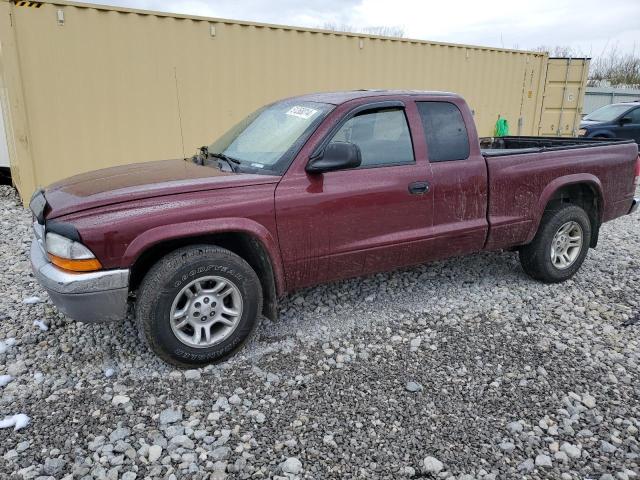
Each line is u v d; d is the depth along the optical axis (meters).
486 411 2.87
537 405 2.93
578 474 2.42
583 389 3.08
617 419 2.80
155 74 7.32
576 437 2.66
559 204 4.61
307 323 3.92
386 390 3.06
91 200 2.99
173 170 3.67
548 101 11.88
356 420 2.79
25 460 2.47
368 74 9.01
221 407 2.89
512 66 10.95
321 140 3.50
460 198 4.01
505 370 3.29
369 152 3.70
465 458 2.51
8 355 3.41
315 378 3.19
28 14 6.41
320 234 3.49
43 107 6.74
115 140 7.28
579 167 4.57
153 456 2.51
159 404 2.92
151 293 3.04
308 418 2.81
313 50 8.38
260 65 8.01
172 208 3.04
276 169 3.43
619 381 3.17
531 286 4.69
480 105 10.69
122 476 2.38
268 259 3.35
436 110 3.98
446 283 4.73
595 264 5.36
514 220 4.29
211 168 3.73
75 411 2.85
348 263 3.68
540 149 4.43
